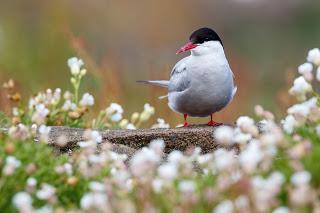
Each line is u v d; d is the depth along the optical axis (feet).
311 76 26.50
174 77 37.65
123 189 23.75
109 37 88.02
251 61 94.68
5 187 24.40
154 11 95.50
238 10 109.91
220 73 36.32
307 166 23.63
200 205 22.45
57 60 58.59
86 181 25.82
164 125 43.27
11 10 85.66
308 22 108.78
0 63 57.31
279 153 25.91
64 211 23.67
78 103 43.70
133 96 57.31
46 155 26.66
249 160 22.59
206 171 26.21
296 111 26.04
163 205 22.57
